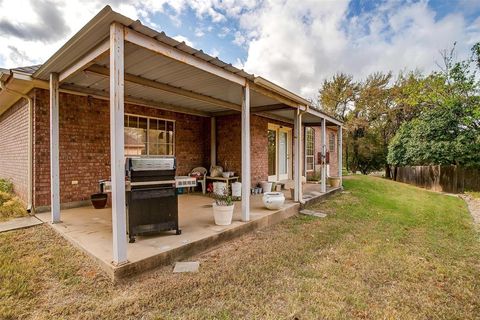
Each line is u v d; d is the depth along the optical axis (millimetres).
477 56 12531
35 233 3959
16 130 6375
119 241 2674
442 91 13547
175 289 2564
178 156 7734
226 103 6406
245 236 4348
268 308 2312
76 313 2172
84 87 5168
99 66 3893
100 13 2535
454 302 2490
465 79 12945
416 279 2936
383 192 9617
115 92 2670
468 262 3469
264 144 8609
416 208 7227
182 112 7508
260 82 4656
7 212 4957
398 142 15789
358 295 2555
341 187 9344
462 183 12438
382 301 2479
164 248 3152
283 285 2721
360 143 20797
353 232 4711
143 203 3467
